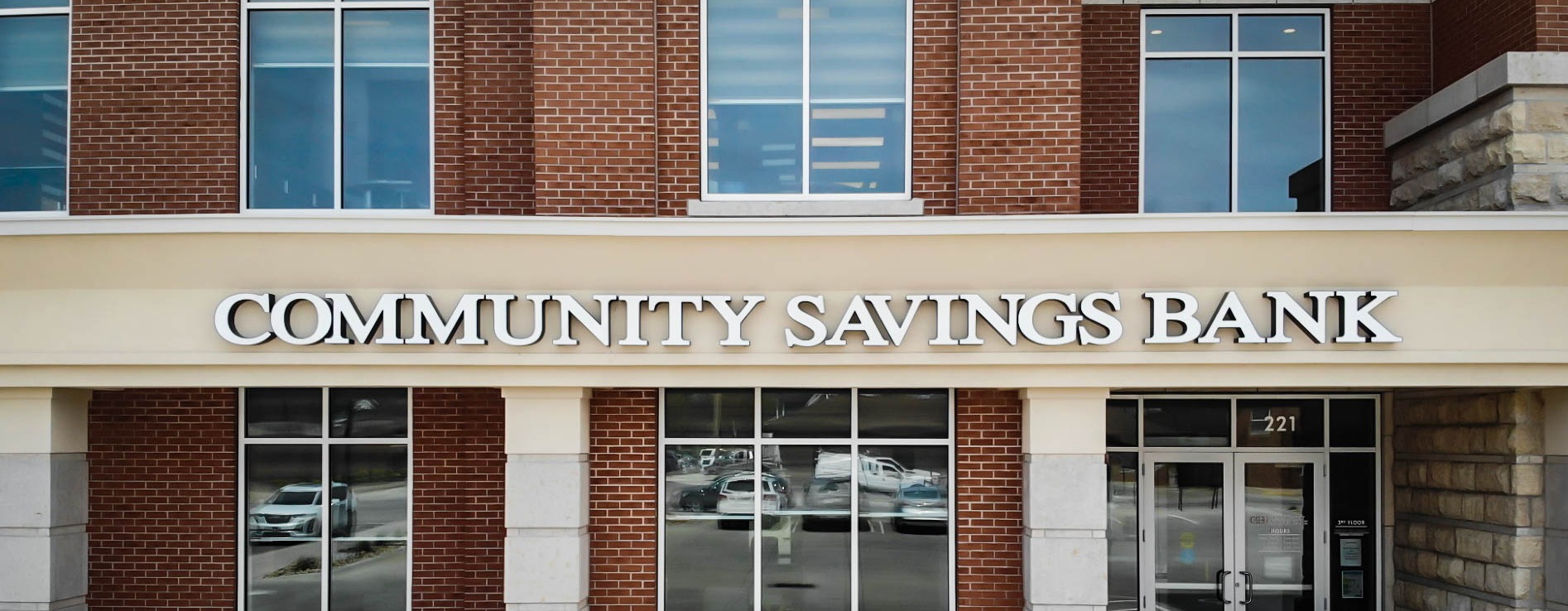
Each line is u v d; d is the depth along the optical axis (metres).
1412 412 11.93
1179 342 9.39
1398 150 11.77
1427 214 9.05
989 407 10.59
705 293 9.68
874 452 10.90
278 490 11.52
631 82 10.22
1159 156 11.96
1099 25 11.92
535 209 10.64
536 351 9.64
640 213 10.20
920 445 10.88
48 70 11.34
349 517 11.50
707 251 9.51
